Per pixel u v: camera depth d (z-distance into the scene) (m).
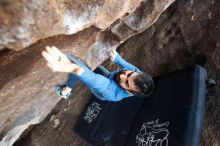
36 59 2.26
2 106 2.71
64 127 4.81
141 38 4.88
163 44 4.49
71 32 2.19
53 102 3.88
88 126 4.54
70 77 3.06
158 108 3.67
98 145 4.26
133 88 2.58
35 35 1.85
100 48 3.48
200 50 3.98
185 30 4.27
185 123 3.04
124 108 4.27
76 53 2.94
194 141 2.90
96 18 2.40
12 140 3.96
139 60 4.73
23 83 2.53
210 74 3.71
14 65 2.14
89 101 4.76
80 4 2.04
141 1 3.02
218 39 3.84
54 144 4.72
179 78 3.57
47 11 1.78
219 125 3.36
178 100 3.37
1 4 1.52
